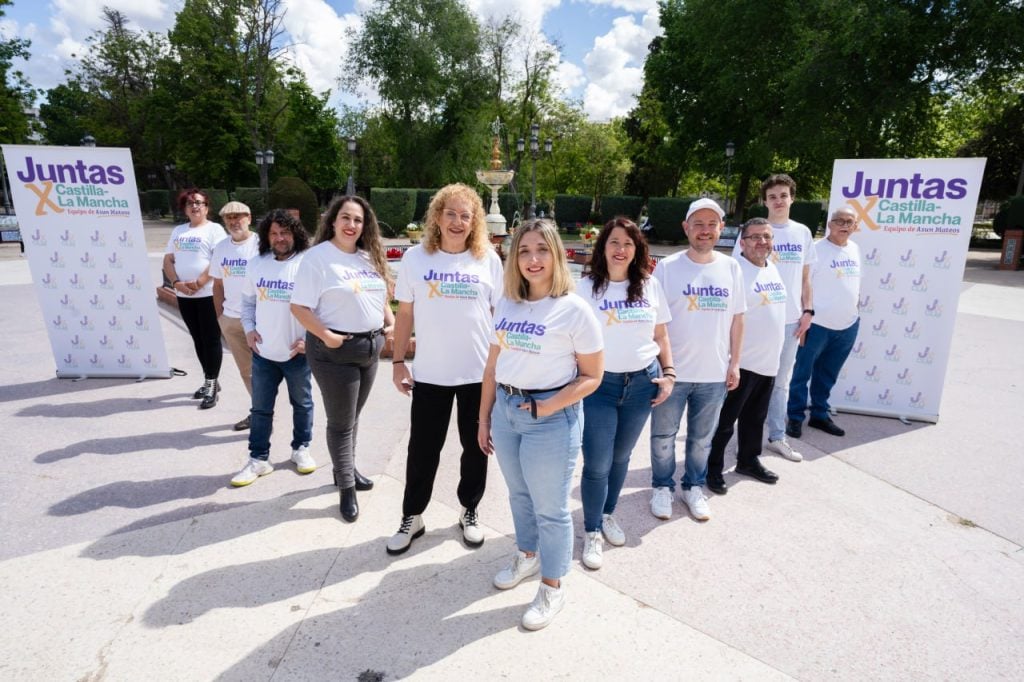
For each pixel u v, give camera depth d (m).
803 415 4.61
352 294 2.98
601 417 2.70
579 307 2.20
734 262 3.15
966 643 2.34
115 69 41.69
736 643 2.32
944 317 4.72
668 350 2.88
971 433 4.66
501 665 2.17
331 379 3.03
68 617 2.37
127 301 5.51
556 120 38.88
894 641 2.34
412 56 30.64
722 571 2.80
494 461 4.04
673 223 26.78
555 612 2.45
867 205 4.84
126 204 5.30
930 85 20.09
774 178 4.12
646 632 2.37
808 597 2.61
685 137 30.17
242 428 4.44
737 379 3.21
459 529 3.12
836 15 19.69
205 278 4.67
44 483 3.53
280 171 39.38
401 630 2.35
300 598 2.53
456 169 34.06
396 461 3.99
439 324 2.71
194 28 32.03
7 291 10.19
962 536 3.14
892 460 4.14
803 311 4.22
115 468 3.76
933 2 19.00
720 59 24.88
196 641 2.26
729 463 4.10
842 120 20.78
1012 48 17.81
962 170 4.46
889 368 5.00
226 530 3.05
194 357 6.55
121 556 2.80
